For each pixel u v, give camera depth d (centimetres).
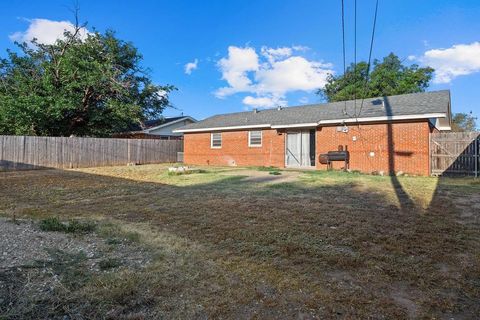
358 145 1458
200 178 1177
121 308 246
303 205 666
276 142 1764
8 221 505
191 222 525
